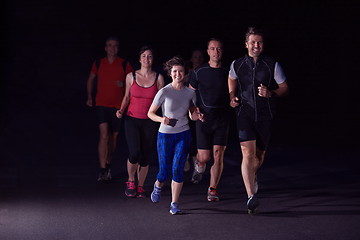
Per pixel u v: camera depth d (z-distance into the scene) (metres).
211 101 7.50
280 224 6.45
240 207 7.29
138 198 7.80
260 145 7.31
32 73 31.81
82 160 11.25
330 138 14.81
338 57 18.25
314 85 18.73
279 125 17.20
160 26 30.12
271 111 7.11
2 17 30.30
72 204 7.43
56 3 32.69
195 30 28.16
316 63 18.73
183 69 6.74
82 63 33.22
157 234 6.04
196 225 6.40
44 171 9.99
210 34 26.48
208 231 6.16
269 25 20.16
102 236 5.95
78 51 33.22
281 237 5.93
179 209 6.92
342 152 12.39
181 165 6.85
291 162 11.06
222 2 25.17
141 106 7.69
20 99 27.16
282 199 7.78
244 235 6.00
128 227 6.31
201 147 7.69
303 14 19.22
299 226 6.36
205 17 26.94
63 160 11.23
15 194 8.05
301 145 13.55
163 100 6.80
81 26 33.09
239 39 24.47
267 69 7.01
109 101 8.91
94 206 7.32
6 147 13.03
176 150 6.87
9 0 31.30
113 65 8.92
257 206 6.84
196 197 7.91
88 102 9.23
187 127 6.91
